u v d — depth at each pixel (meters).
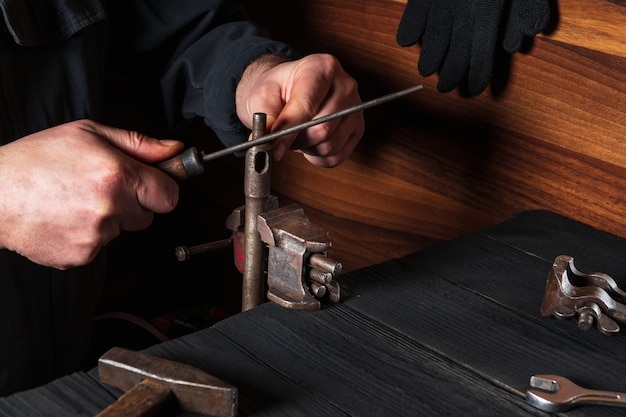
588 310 0.97
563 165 1.19
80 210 1.02
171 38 1.37
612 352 0.95
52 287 1.31
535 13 1.14
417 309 1.00
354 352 0.93
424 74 1.23
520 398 0.90
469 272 1.06
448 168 1.30
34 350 1.31
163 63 1.39
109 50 1.41
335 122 1.13
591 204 1.18
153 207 1.05
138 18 1.35
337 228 1.47
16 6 1.20
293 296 0.99
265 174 1.02
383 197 1.39
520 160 1.23
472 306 1.00
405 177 1.35
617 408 0.89
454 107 1.27
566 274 0.98
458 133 1.28
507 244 1.12
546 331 0.97
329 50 1.39
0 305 1.25
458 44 1.20
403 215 1.38
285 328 0.96
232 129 1.26
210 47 1.32
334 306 1.00
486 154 1.26
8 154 1.03
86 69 1.28
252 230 1.03
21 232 1.04
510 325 0.98
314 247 0.98
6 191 1.02
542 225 1.16
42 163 1.02
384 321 0.98
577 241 1.13
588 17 1.13
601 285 1.00
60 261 1.06
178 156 1.05
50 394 0.88
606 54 1.12
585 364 0.94
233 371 0.91
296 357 0.93
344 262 1.48
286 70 1.16
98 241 1.04
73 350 1.38
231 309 1.74
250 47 1.25
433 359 0.93
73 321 1.36
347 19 1.35
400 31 1.24
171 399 0.87
